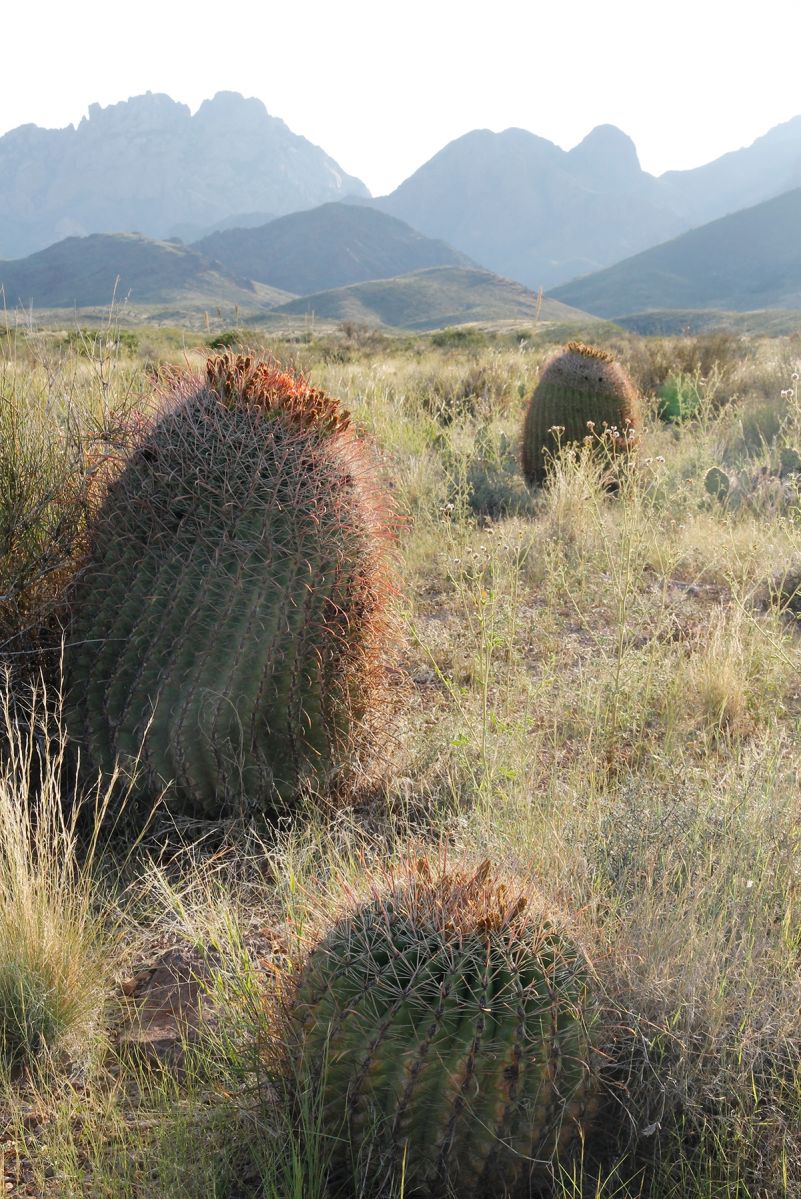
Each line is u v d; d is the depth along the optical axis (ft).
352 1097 6.79
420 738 14.37
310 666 11.73
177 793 11.73
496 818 11.47
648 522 22.68
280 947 8.93
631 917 9.16
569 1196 7.05
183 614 11.25
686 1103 7.74
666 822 10.82
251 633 11.27
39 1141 7.77
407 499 25.73
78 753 11.80
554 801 11.72
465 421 35.17
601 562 21.75
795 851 10.37
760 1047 8.23
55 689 12.30
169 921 10.48
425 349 82.28
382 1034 6.65
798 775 11.69
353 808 12.83
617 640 16.26
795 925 9.57
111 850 11.62
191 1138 7.45
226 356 12.47
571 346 30.42
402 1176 6.59
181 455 11.55
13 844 9.55
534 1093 6.69
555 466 28.30
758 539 21.74
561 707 15.62
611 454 28.91
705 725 15.07
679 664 16.61
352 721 12.69
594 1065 7.29
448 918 7.05
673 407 41.50
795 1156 7.51
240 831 11.70
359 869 10.52
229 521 11.30
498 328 150.92
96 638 11.66
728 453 33.32
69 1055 8.70
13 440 14.30
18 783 11.79
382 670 13.76
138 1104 8.10
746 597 17.40
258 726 11.60
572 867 10.09
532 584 21.77
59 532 13.14
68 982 8.98
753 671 16.62
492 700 16.07
